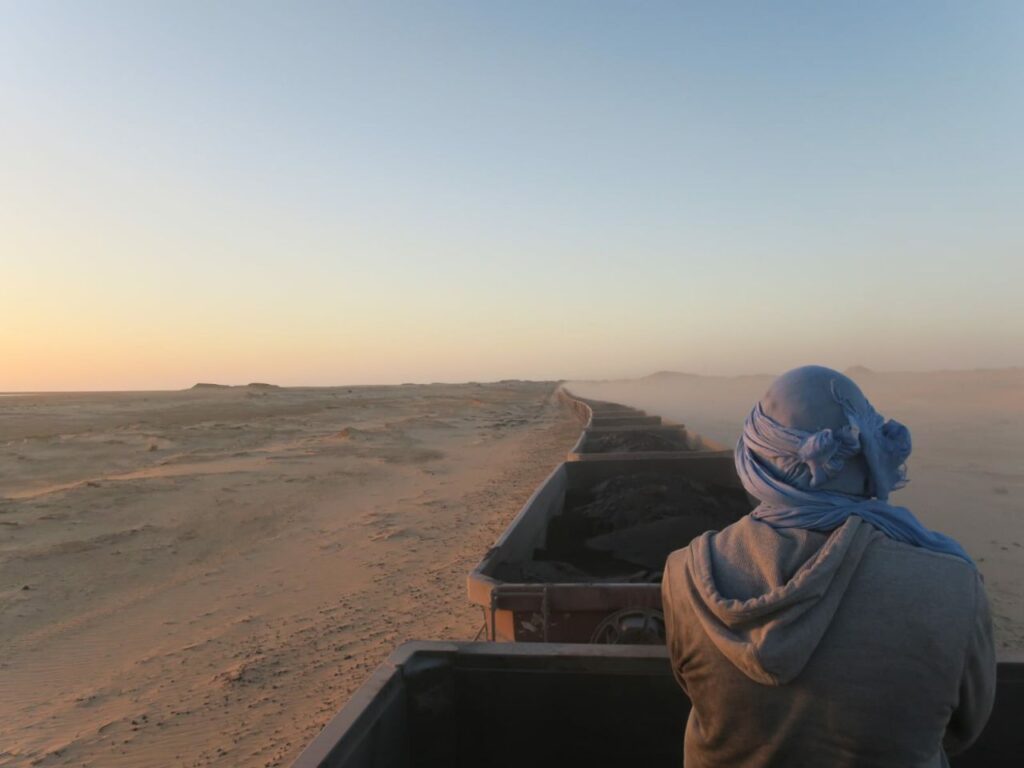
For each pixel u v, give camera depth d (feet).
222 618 24.94
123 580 30.19
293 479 56.75
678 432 56.03
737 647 4.71
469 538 34.99
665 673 7.85
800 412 5.29
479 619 22.86
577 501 30.25
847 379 5.48
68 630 24.21
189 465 67.36
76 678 20.24
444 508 43.73
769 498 5.24
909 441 5.26
